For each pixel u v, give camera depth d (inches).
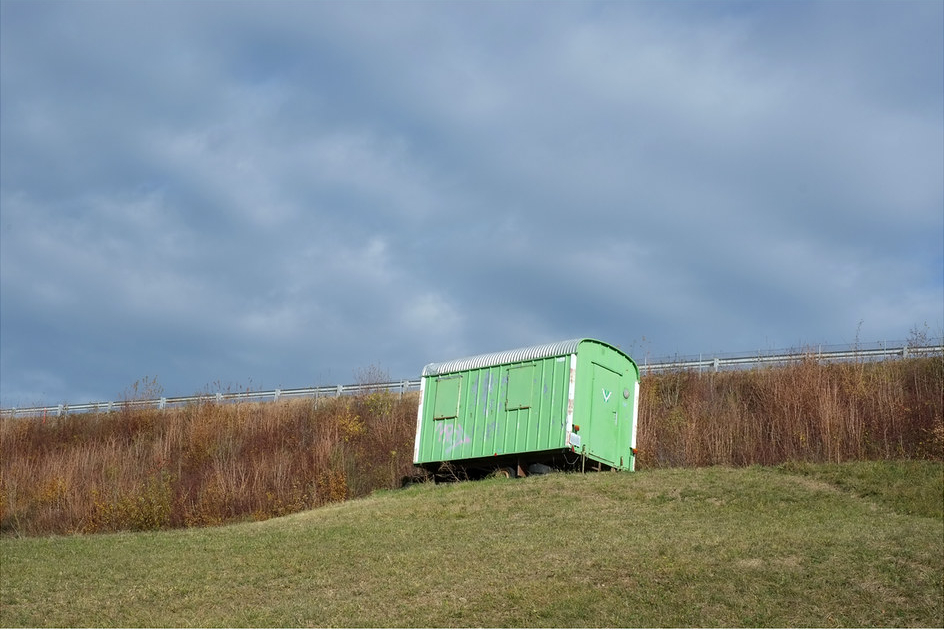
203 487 1220.5
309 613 522.3
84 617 538.6
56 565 689.0
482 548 640.4
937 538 606.5
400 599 541.3
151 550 741.9
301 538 741.3
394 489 1146.7
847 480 824.9
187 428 1529.3
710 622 475.5
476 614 506.0
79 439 1593.3
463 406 1033.5
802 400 1138.7
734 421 1166.3
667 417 1252.5
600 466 961.5
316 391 1662.2
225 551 704.4
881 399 1106.1
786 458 1042.7
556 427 943.0
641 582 534.3
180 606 555.8
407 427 1401.3
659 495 809.5
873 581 521.0
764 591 511.8
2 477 1348.4
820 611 484.1
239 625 509.0
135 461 1393.9
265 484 1216.2
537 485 883.4
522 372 995.3
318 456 1282.0
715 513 738.2
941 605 485.7
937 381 1152.8
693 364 1406.3
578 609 500.4
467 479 1045.2
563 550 613.6
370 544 692.7
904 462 882.8
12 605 569.3
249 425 1510.8
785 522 686.5
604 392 982.4
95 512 1171.9
